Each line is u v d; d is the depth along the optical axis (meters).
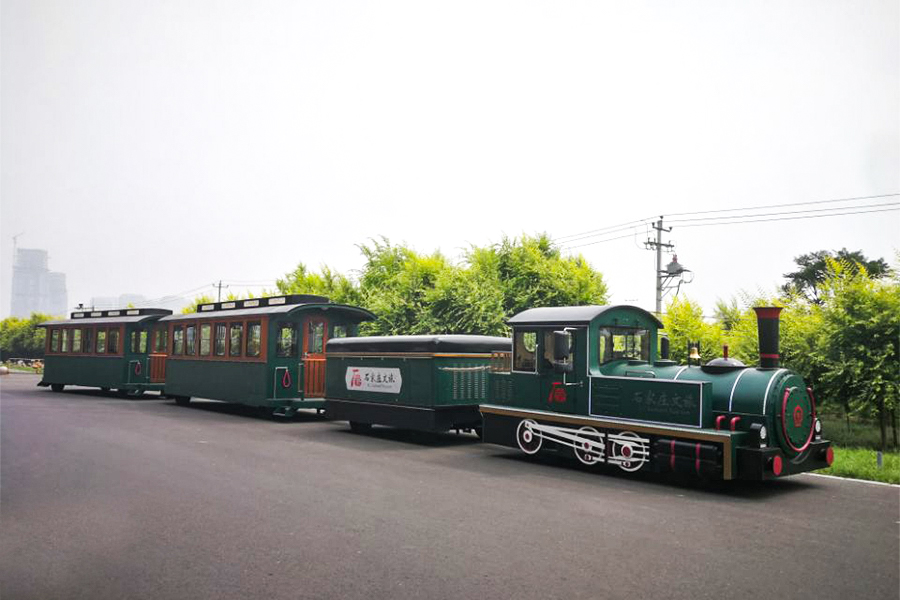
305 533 6.79
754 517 7.48
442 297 21.58
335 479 9.51
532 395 11.34
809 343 13.70
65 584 5.41
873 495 8.69
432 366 13.23
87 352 25.81
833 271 13.89
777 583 5.39
